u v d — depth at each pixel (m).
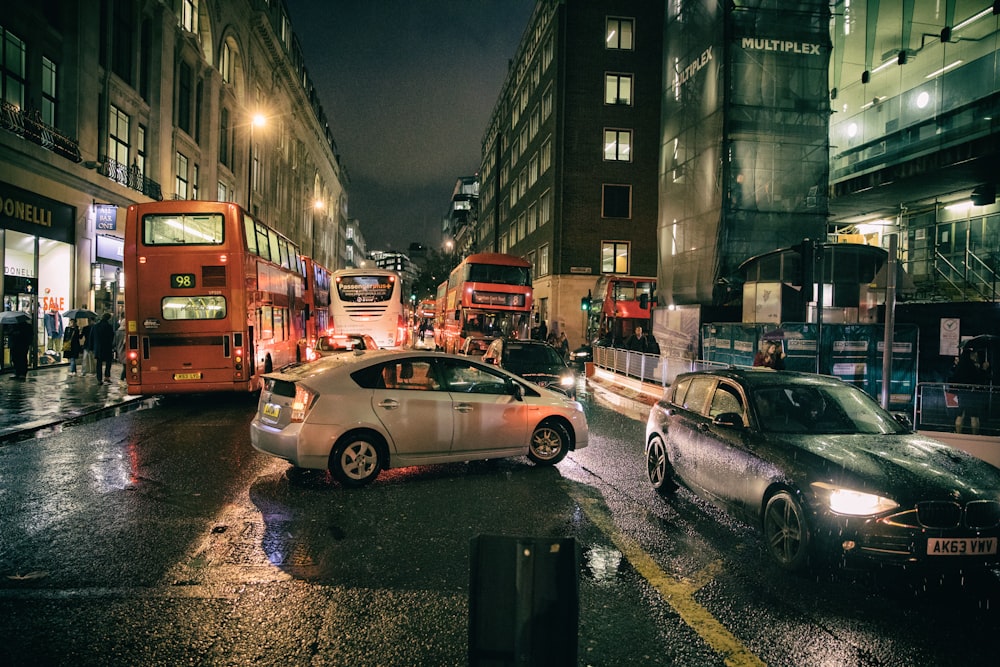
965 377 10.05
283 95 54.25
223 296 13.05
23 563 4.50
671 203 26.06
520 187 51.28
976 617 3.89
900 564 4.16
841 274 16.02
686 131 24.77
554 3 38.78
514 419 7.63
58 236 19.11
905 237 23.56
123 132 23.78
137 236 12.92
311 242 72.38
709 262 22.77
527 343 14.21
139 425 10.80
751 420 5.50
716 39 22.66
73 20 19.81
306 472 7.45
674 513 6.03
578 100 38.00
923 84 20.58
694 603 4.01
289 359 18.47
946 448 5.12
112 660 3.20
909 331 12.78
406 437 6.96
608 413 13.58
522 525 5.53
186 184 29.94
